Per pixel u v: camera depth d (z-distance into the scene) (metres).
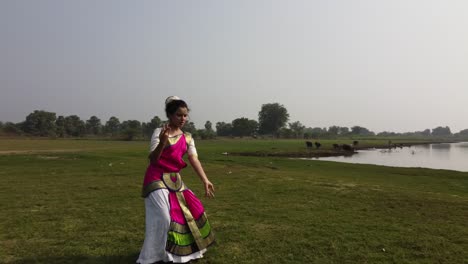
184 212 4.20
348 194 9.55
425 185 13.93
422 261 4.49
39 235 5.57
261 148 52.34
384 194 9.59
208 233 4.38
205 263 4.31
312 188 10.65
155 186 4.13
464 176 18.06
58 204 8.05
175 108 4.34
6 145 45.25
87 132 143.12
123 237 5.42
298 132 156.25
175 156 4.27
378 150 67.31
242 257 4.54
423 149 75.69
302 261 4.45
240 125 144.75
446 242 5.27
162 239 4.02
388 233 5.72
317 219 6.66
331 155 47.69
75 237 5.45
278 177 13.86
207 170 16.55
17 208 7.62
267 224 6.24
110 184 11.34
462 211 7.57
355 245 5.08
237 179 13.08
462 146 100.25
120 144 57.28
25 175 13.89
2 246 5.02
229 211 7.32
